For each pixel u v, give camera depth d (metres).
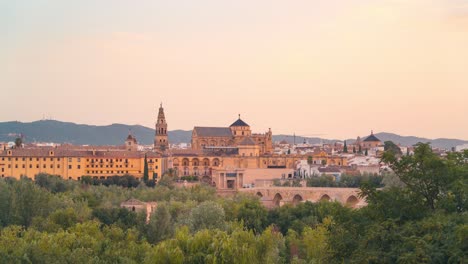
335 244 140.75
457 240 122.81
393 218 139.62
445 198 140.50
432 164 143.75
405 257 122.06
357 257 129.62
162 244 191.25
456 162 153.62
